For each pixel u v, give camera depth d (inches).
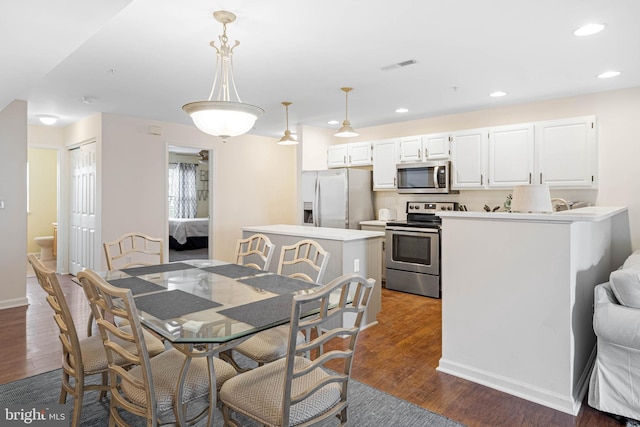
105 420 81.0
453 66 125.7
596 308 84.7
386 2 85.2
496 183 173.2
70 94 157.0
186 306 72.5
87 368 71.2
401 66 126.1
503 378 94.2
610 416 82.8
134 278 96.3
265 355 77.7
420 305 168.2
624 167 148.7
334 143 245.6
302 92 156.0
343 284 54.3
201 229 340.2
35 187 276.1
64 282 204.4
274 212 269.7
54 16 68.7
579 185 152.1
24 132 164.6
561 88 149.5
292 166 281.6
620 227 149.3
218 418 82.4
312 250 142.3
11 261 161.8
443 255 104.4
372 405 87.6
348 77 137.0
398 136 217.9
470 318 99.5
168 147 214.8
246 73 132.7
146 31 99.2
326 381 57.8
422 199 208.8
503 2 85.0
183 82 141.0
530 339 90.1
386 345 122.8
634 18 92.0
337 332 58.0
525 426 79.7
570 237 84.1
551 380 87.4
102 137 190.1
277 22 94.6
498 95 160.1
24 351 114.4
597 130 151.3
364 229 210.7
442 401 89.4
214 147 235.9
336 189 209.9
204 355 60.7
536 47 109.9
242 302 75.2
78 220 219.5
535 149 162.1
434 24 95.7
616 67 126.1
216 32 99.7
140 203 204.1
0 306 158.2
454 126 195.9
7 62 90.5
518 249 91.4
